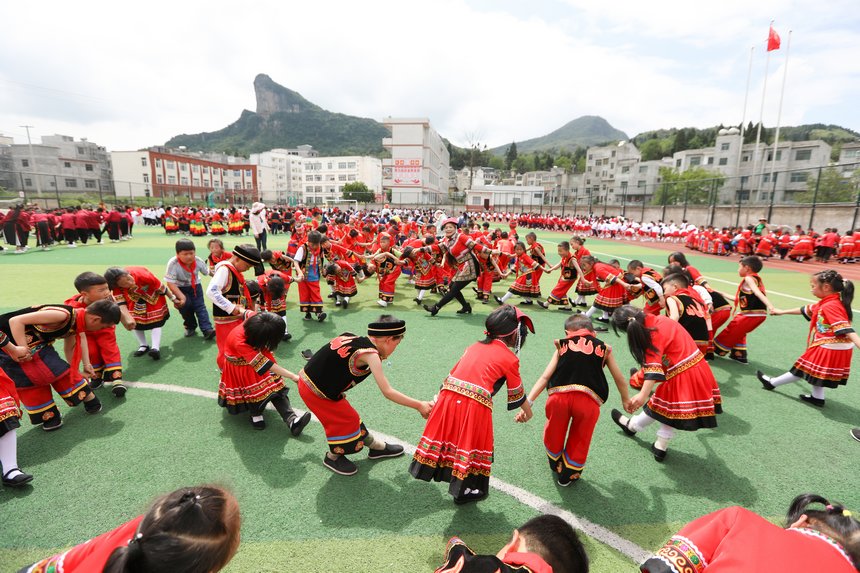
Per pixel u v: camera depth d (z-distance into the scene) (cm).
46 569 107
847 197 2180
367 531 247
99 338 407
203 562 99
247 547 232
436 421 253
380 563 224
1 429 269
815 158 4750
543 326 708
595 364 272
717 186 3012
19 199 3022
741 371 525
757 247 1808
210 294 420
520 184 10838
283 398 361
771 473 319
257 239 1533
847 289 402
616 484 301
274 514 259
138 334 518
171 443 335
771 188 2555
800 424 395
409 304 842
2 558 223
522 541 129
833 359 409
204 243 1889
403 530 249
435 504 273
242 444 336
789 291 1036
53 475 292
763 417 408
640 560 233
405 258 812
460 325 692
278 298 580
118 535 114
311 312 703
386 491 284
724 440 365
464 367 259
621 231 3041
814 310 423
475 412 248
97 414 377
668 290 442
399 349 568
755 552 118
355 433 299
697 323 432
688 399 305
